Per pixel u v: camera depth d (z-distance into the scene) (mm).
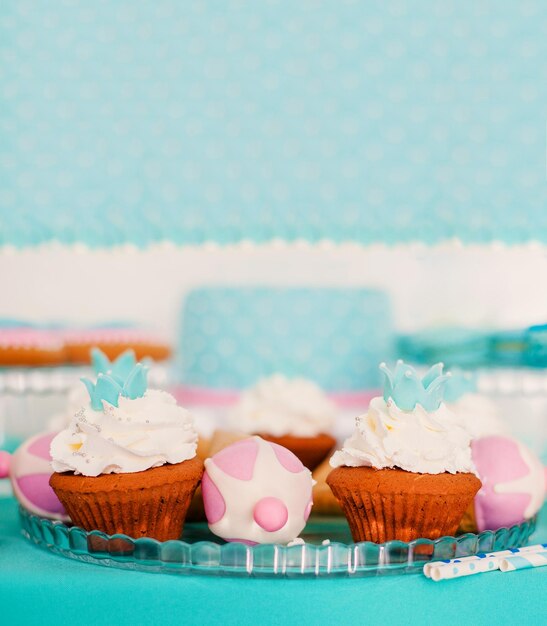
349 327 2080
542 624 790
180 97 2203
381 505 830
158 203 2254
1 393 1922
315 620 733
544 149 2150
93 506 818
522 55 2135
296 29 2170
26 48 2158
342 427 1803
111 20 2176
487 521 926
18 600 750
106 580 751
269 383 1704
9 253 2250
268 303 2070
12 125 2191
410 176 2207
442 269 2211
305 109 2195
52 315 2283
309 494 854
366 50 2170
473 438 941
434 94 2174
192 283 2312
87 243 2270
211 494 835
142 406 855
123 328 2133
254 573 758
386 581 754
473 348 1970
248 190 2242
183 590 741
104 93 2199
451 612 761
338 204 2234
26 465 949
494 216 2178
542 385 1857
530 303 2141
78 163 2227
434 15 2152
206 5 2168
